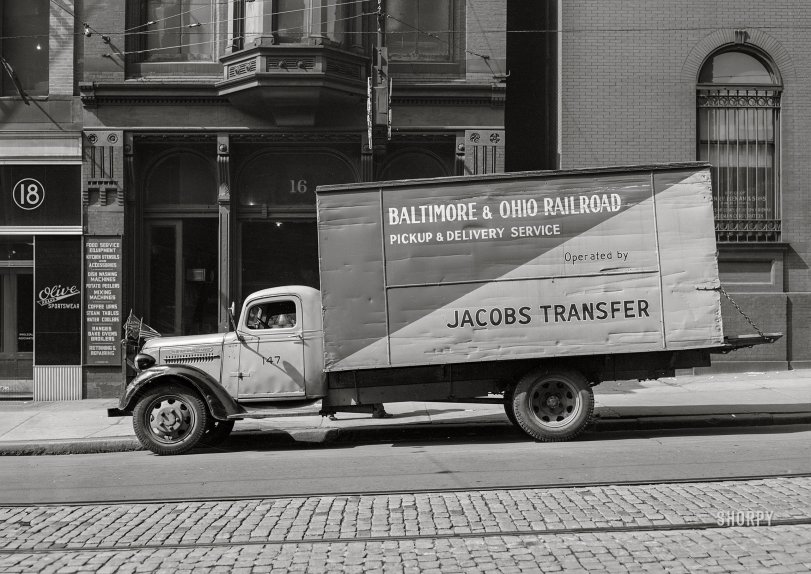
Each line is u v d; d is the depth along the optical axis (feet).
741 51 52.60
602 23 51.93
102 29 50.75
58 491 26.84
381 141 50.70
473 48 50.67
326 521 21.56
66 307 50.49
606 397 44.09
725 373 51.24
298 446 36.55
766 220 52.01
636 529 19.95
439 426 38.29
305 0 48.75
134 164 51.16
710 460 28.45
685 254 33.58
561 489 24.56
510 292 33.81
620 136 51.72
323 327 34.12
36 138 50.80
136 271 51.65
